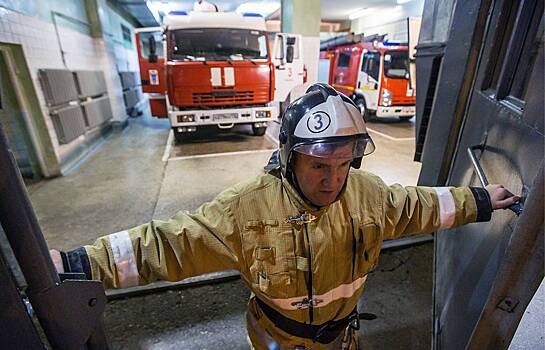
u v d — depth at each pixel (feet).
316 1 22.03
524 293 1.99
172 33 15.81
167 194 11.69
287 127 2.48
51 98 13.78
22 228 1.55
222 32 16.37
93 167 15.21
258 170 14.10
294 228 2.72
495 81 5.08
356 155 2.40
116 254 2.55
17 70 12.37
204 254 2.81
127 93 28.55
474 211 2.95
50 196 11.80
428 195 3.04
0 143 1.42
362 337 5.53
